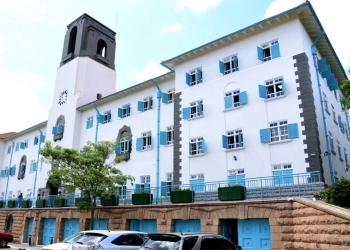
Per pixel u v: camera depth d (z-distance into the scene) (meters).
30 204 34.38
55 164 23.00
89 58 39.72
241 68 23.25
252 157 21.00
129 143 30.45
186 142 24.78
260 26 22.48
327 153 19.55
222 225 17.69
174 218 19.62
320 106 21.17
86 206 22.44
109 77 41.44
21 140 48.75
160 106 28.86
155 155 27.86
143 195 22.44
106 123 33.69
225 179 21.84
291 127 19.67
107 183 22.64
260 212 16.02
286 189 18.30
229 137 22.70
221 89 23.88
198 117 24.56
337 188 14.70
